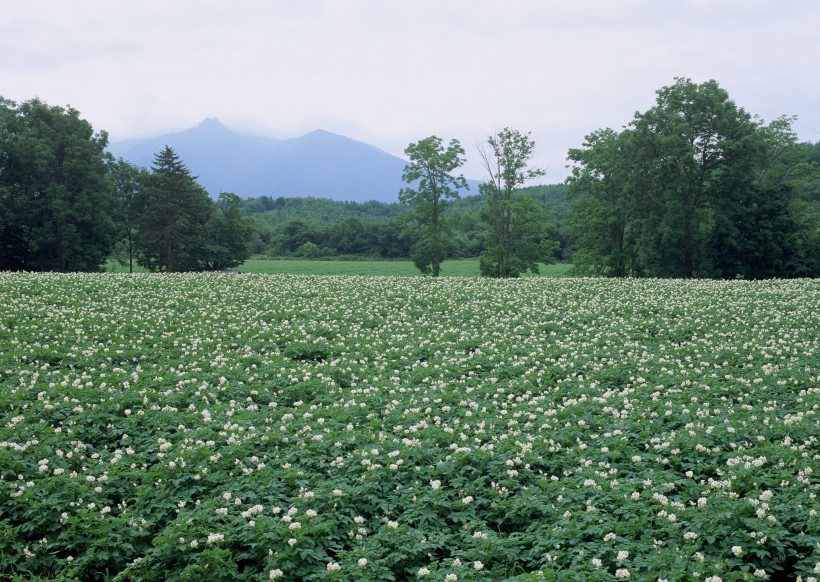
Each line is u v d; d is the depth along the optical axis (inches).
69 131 2844.5
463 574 305.4
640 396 586.6
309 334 924.6
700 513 340.5
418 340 896.9
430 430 494.3
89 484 408.2
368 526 366.3
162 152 3363.7
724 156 2265.0
